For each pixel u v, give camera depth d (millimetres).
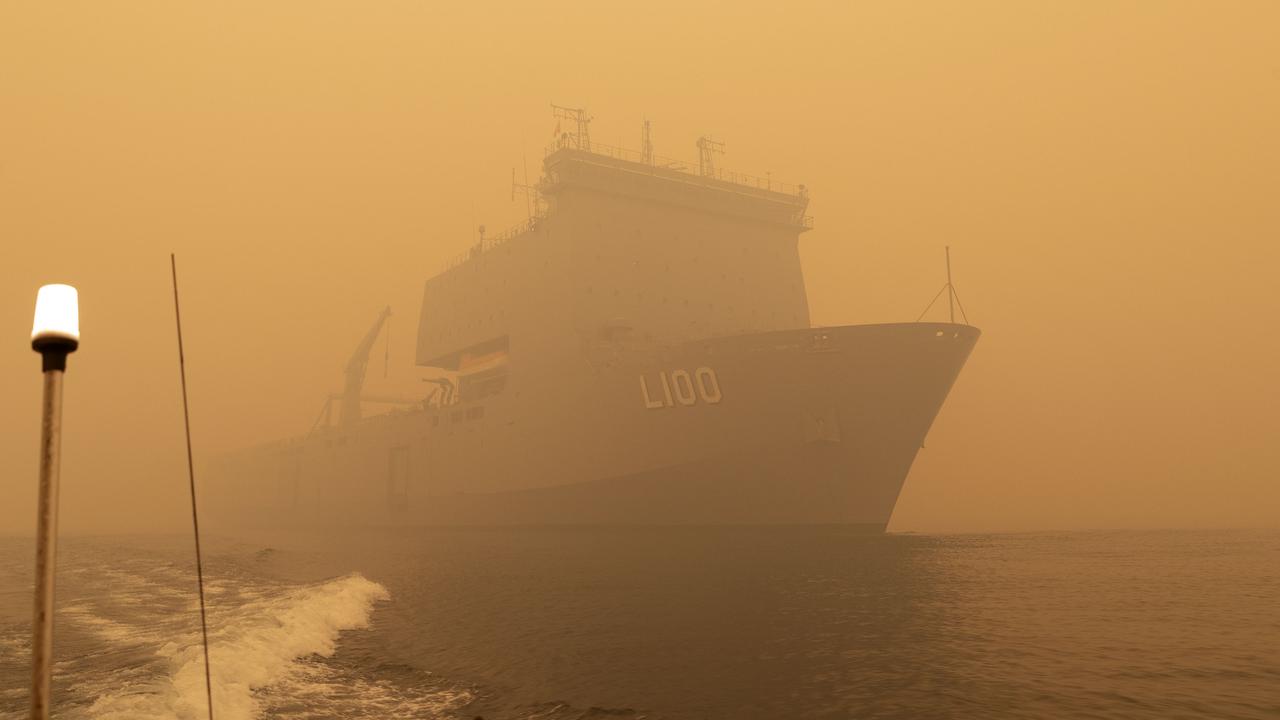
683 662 14086
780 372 43531
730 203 58906
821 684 12297
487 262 63719
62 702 10547
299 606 19281
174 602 21766
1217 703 10664
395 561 36344
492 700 11648
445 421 65812
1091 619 18266
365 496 77250
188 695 10828
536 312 56344
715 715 10828
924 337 42719
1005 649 14664
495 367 62219
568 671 13477
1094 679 12172
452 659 14492
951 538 58156
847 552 38719
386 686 12453
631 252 55125
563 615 19578
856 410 43188
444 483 64688
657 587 24953
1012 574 28922
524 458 55281
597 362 51594
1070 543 50812
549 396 53688
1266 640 15422
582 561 34875
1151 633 16312
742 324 57281
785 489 44406
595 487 49812
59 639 15836
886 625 17625
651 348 49844
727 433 44781
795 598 22109
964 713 10453
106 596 23172
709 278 57094
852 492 44188
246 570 31781
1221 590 24031
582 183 54500
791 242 61156
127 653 14164
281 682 12609
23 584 26344
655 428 47031
